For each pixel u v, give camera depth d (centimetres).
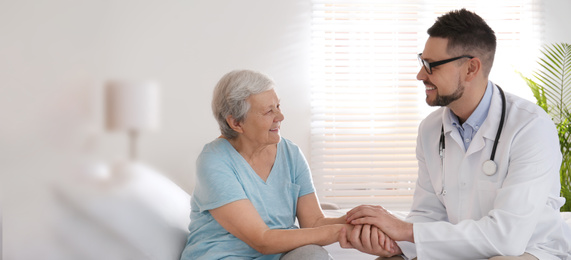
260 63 321
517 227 149
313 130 328
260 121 162
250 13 319
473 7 337
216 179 159
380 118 333
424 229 156
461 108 171
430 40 169
